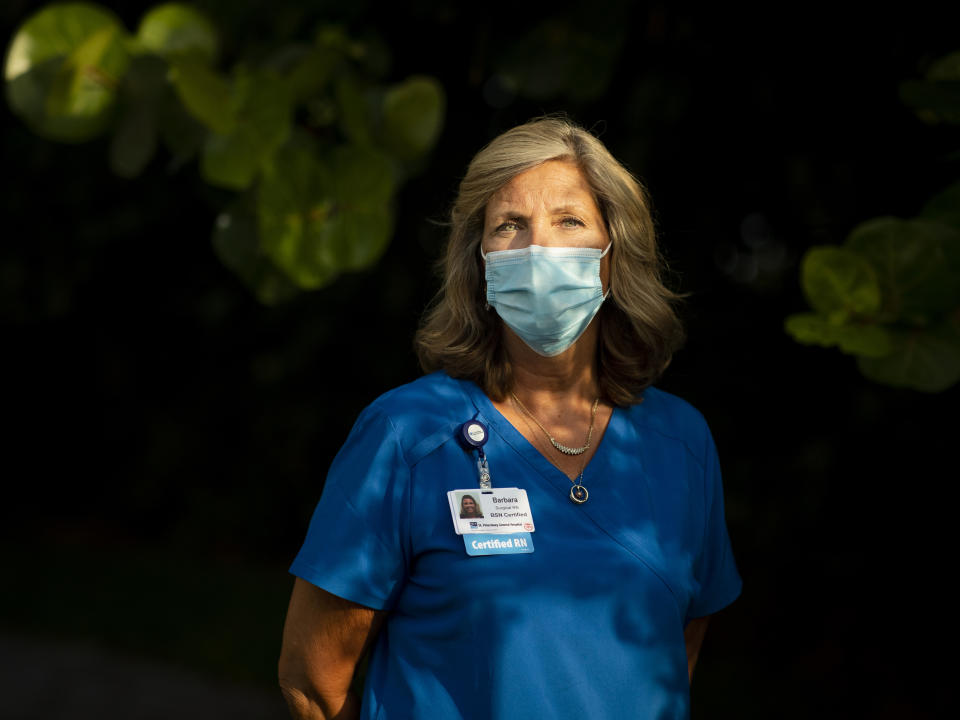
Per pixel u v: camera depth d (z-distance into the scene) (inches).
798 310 236.7
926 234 105.7
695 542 91.6
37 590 386.0
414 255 294.4
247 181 135.2
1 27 243.8
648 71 202.7
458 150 246.2
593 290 89.0
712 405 250.2
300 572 85.1
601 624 81.9
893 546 238.5
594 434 92.0
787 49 189.6
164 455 443.8
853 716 235.3
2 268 351.6
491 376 90.3
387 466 85.4
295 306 339.6
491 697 79.4
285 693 89.4
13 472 499.2
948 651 234.5
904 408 215.6
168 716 265.0
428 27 194.5
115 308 403.9
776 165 218.8
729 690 252.4
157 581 388.5
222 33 162.4
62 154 303.7
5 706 273.6
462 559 82.1
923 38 164.1
